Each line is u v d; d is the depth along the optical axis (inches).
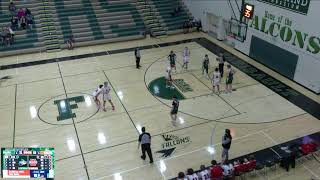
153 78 780.0
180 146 533.0
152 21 1133.7
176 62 876.0
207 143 540.7
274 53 814.5
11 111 638.5
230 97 692.1
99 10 1110.4
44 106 656.4
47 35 997.2
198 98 687.1
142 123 597.3
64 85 744.3
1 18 1005.2
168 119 610.5
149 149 480.7
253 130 576.7
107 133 567.8
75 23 1055.0
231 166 433.7
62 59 903.1
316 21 673.6
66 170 478.6
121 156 510.3
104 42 1030.4
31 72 816.3
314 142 501.7
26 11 1005.2
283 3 755.4
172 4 1218.6
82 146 533.3
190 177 409.7
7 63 876.0
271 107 653.3
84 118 613.6
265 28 829.8
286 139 549.3
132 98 685.9
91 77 785.6
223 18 1012.5
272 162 469.7
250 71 820.6
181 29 1135.0
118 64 866.1
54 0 1102.4
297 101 676.7
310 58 706.8
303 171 476.7
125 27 1092.5
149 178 462.0
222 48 989.8
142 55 930.7
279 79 779.4
